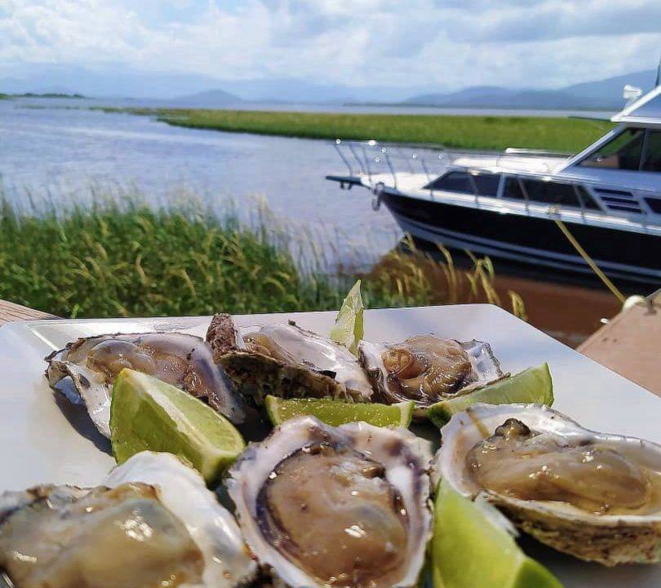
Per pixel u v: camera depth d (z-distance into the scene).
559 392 0.29
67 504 0.18
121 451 0.21
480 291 1.12
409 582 0.17
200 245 0.94
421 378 0.30
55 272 0.87
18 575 0.15
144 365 0.27
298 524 0.19
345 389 0.27
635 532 0.19
